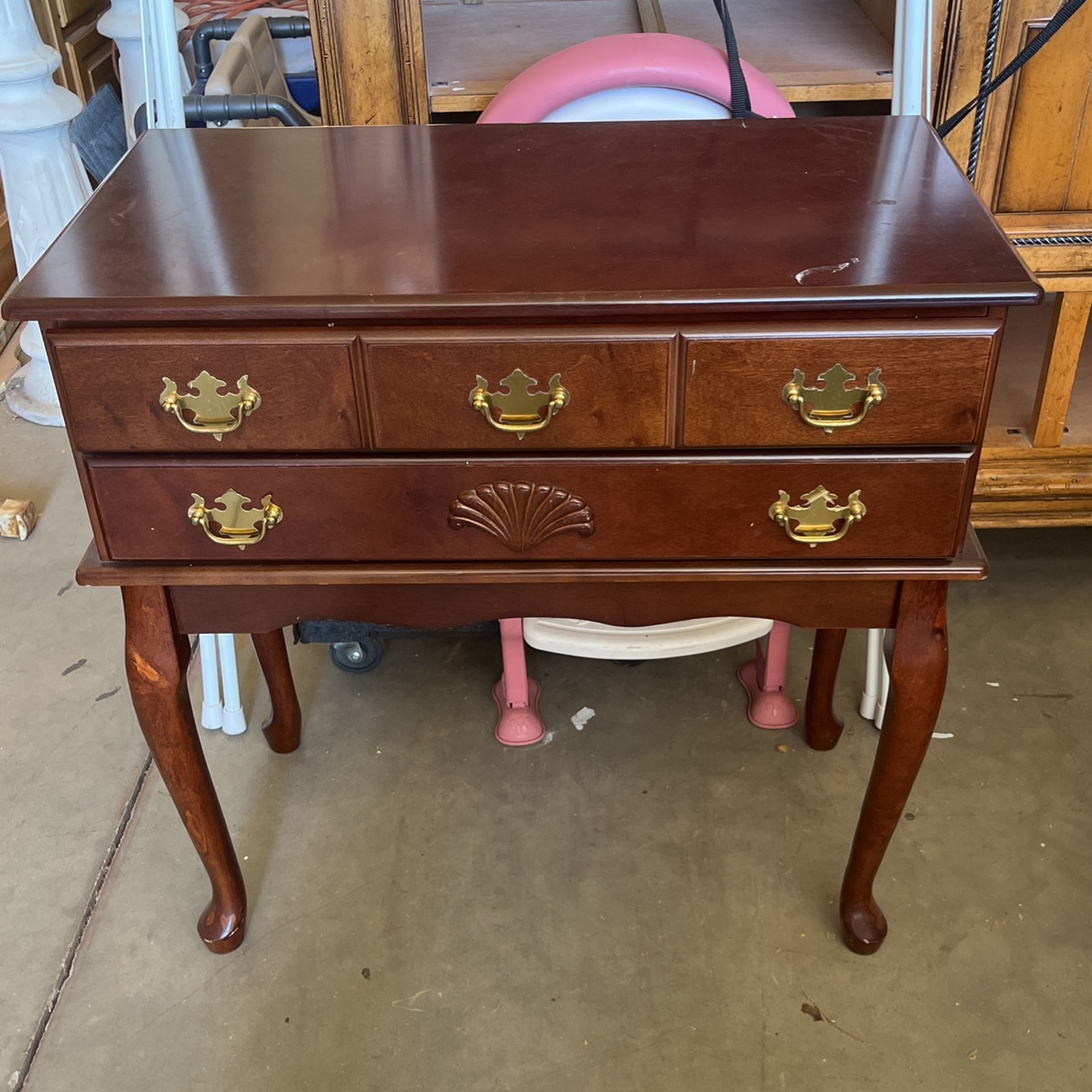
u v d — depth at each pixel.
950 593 1.79
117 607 1.84
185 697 1.11
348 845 1.44
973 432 0.91
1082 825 1.43
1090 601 1.77
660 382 0.89
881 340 0.87
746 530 0.97
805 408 0.89
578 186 1.07
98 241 0.98
